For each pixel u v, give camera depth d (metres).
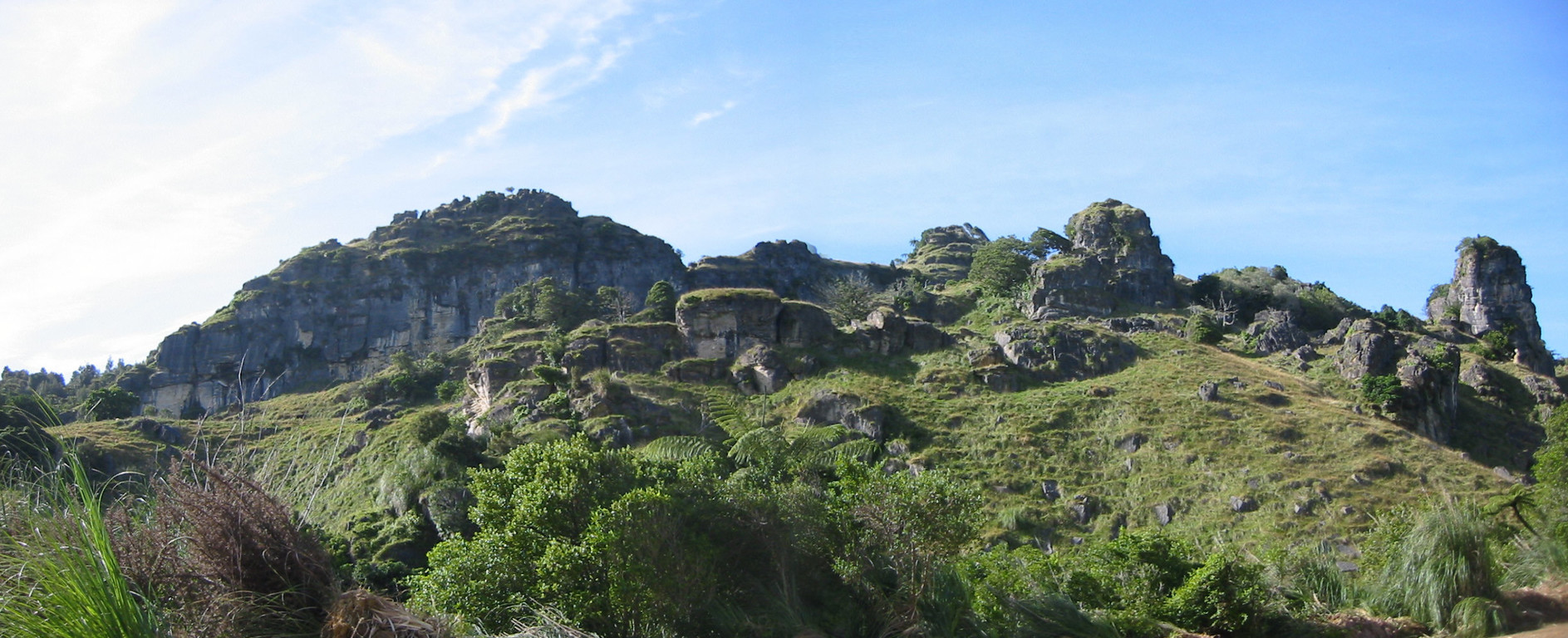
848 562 17.58
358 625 9.39
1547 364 101.19
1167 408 65.88
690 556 15.23
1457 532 17.28
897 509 17.58
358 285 127.94
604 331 81.81
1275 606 18.53
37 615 8.35
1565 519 17.97
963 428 65.38
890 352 80.94
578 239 139.38
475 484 18.55
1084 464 60.25
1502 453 68.25
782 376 74.19
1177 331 91.19
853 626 16.75
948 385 72.19
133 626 8.48
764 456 25.67
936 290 130.12
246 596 9.47
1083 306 99.94
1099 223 112.88
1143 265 109.06
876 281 155.12
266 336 120.25
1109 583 20.47
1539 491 20.23
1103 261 108.69
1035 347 77.75
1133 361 78.88
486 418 68.69
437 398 88.00
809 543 17.41
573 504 16.80
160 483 9.93
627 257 139.25
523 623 13.76
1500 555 17.66
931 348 82.38
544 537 16.38
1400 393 67.38
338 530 45.16
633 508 15.30
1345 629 17.17
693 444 28.27
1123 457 60.47
